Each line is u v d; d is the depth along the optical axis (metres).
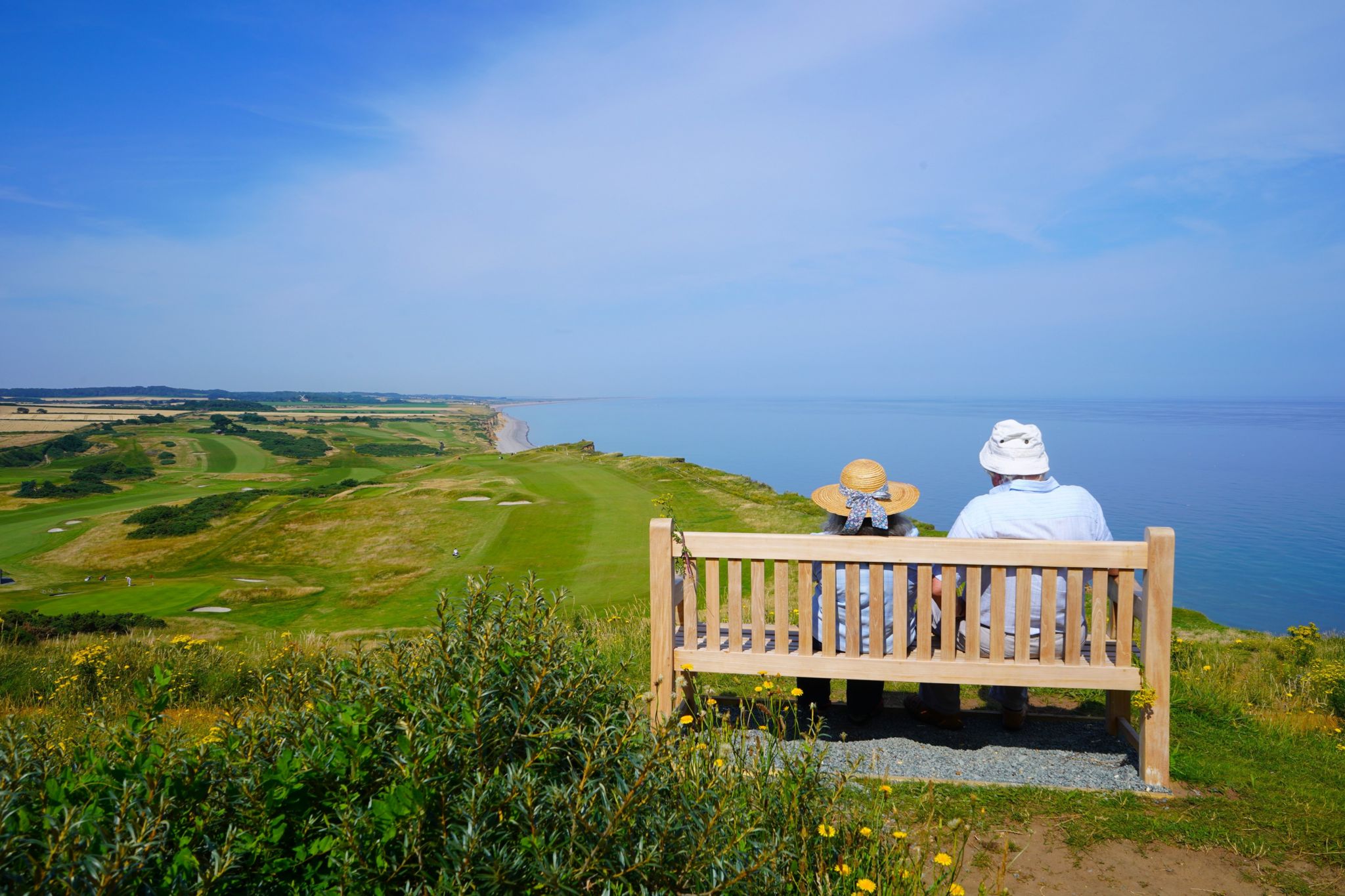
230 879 1.81
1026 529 4.12
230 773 2.01
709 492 32.25
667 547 4.12
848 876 2.61
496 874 1.83
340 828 1.86
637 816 2.15
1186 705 5.13
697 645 4.30
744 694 5.27
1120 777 3.96
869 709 4.61
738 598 4.20
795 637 4.62
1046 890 2.98
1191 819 3.52
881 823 3.20
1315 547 115.81
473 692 2.22
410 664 2.55
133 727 2.12
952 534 4.28
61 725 2.98
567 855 1.99
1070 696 5.50
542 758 2.21
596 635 6.74
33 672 8.91
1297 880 3.06
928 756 4.19
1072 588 3.90
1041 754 4.23
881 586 4.04
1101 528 4.21
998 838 3.36
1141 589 3.94
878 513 4.20
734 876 2.13
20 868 1.57
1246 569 98.31
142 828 1.67
